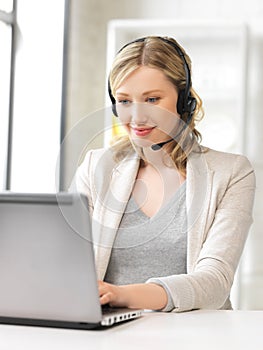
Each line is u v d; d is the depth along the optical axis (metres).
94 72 6.10
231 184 2.50
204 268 2.23
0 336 1.61
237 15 5.87
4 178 5.51
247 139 5.65
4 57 5.55
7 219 1.69
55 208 1.66
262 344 1.55
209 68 5.68
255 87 5.64
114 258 2.49
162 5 6.01
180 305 2.02
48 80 5.66
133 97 2.39
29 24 5.61
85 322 1.69
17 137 5.56
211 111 5.64
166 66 2.38
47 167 5.59
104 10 6.12
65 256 1.67
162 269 2.46
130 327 1.75
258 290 5.41
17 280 1.72
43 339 1.58
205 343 1.55
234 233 2.37
